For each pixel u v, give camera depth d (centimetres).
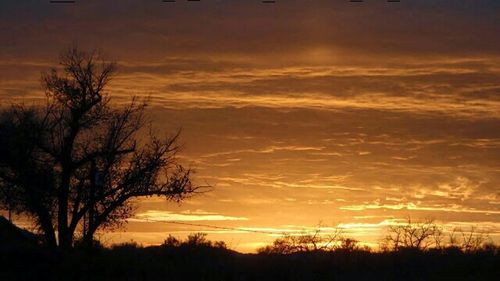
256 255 3391
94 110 4397
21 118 4303
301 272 2947
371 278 2892
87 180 4244
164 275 2867
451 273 3002
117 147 4341
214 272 2909
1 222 4134
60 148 4275
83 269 2856
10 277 2764
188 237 3684
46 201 4153
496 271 3011
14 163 4188
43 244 3984
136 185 4306
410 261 3166
